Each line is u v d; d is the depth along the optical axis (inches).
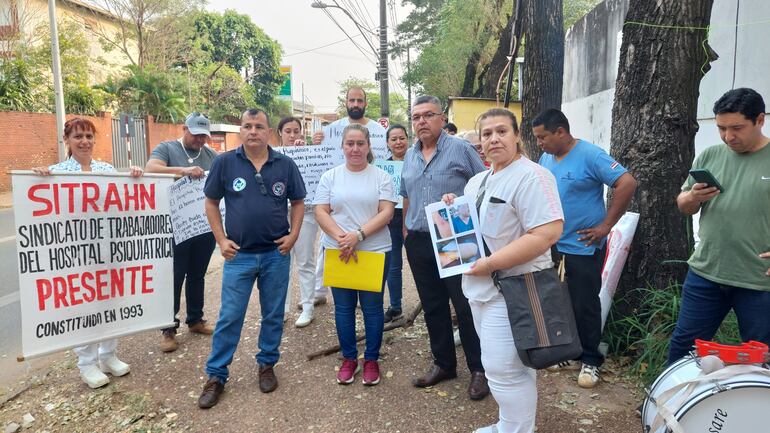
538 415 123.4
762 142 98.0
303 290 188.1
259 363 144.3
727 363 84.0
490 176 100.0
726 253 101.7
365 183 141.3
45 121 670.5
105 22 1160.2
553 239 89.2
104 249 141.9
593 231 132.0
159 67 1159.6
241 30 1736.0
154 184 150.6
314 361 158.7
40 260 131.8
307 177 192.4
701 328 109.7
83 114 788.6
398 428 120.6
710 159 106.6
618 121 153.9
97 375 144.9
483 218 97.9
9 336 193.2
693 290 109.4
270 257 139.3
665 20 140.1
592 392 134.0
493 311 96.2
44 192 131.9
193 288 176.7
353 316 144.3
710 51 143.6
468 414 125.5
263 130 134.6
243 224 134.3
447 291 137.8
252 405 133.4
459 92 812.6
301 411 129.8
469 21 603.8
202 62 1535.4
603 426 118.2
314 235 189.3
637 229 148.5
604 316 144.1
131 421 127.1
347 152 140.2
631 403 127.8
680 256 146.7
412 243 135.8
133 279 147.4
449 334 139.8
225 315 135.6
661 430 81.4
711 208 104.2
